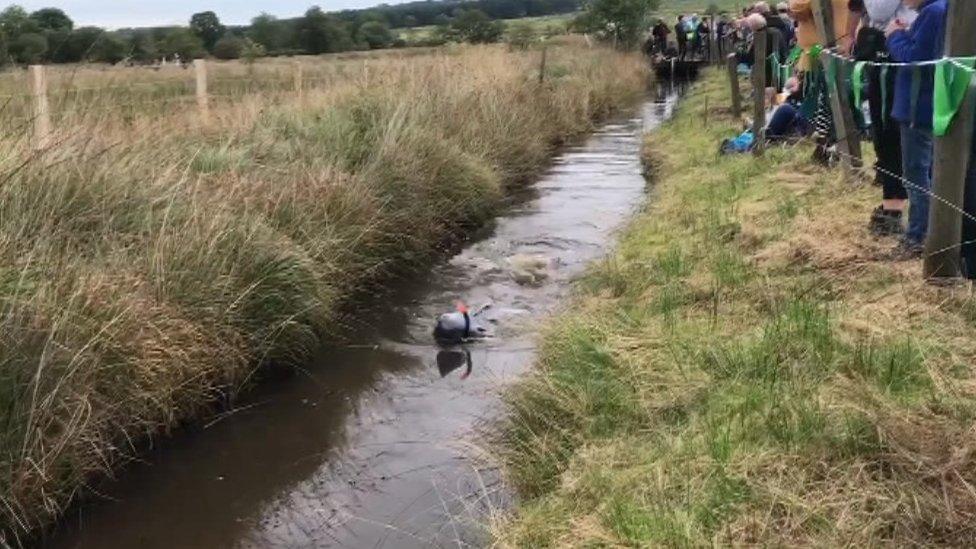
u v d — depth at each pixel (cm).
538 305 791
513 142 1419
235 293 643
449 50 2448
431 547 435
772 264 646
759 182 932
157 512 489
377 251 878
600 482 411
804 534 333
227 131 1003
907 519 330
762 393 436
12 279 508
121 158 724
